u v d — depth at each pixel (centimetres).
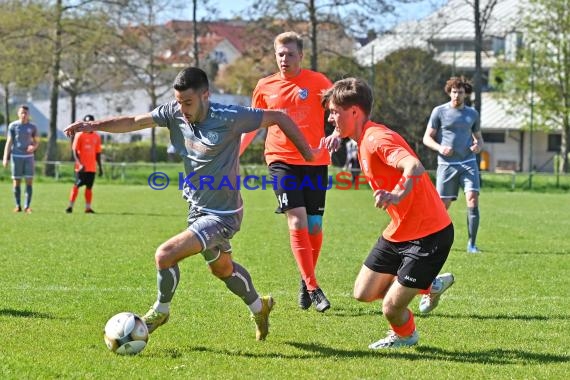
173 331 880
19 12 4972
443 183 1641
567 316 990
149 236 1842
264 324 841
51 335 843
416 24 5431
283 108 1106
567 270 1394
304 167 1091
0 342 805
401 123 5303
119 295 1093
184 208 2723
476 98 4994
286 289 1179
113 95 6188
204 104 783
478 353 801
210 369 722
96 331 869
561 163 5662
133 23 5356
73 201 2491
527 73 5628
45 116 8969
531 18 5534
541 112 5656
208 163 798
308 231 1112
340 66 5228
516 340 859
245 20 5112
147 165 4450
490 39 6103
